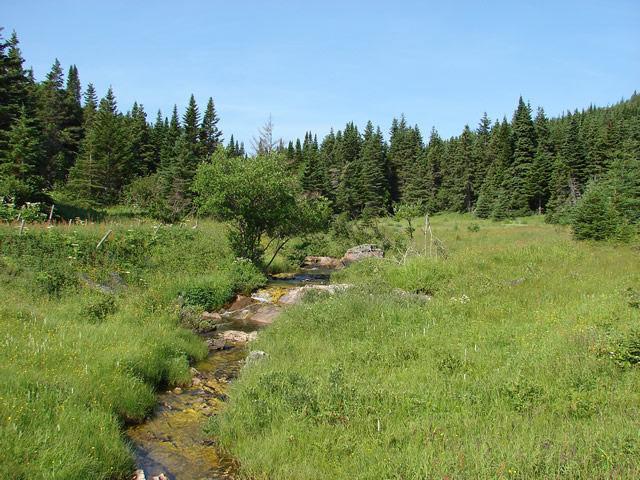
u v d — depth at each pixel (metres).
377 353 8.01
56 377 6.52
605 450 4.11
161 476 5.26
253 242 20.94
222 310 15.46
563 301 10.46
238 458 5.49
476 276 14.77
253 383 7.32
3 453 4.52
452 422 5.24
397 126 104.44
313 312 11.38
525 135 67.69
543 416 5.16
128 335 9.26
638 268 14.23
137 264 17.20
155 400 7.40
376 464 4.57
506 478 3.81
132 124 65.38
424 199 74.06
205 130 62.06
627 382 5.75
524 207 61.09
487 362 7.08
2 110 29.95
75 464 4.68
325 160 78.56
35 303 11.41
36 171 29.86
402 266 17.23
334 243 32.44
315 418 5.69
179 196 42.31
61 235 16.61
